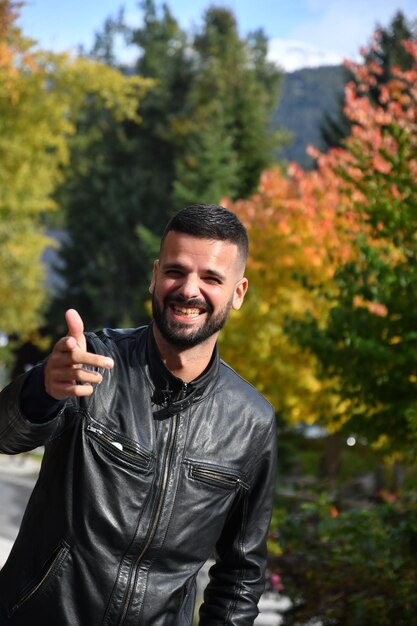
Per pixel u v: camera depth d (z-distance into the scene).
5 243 30.80
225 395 3.29
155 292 3.12
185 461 3.19
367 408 7.86
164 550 3.14
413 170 8.23
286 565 7.91
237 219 3.14
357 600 7.28
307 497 10.18
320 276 21.27
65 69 26.25
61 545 3.06
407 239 7.97
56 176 30.86
